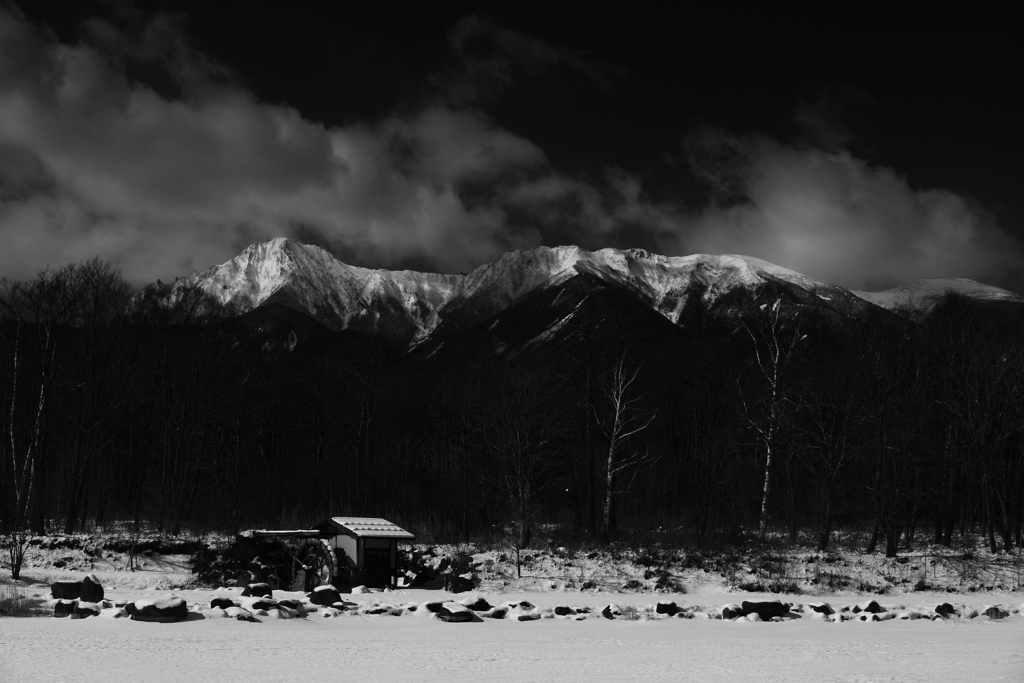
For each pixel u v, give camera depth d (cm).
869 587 4709
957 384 5866
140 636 2556
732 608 3625
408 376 9319
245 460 7800
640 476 7606
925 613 3784
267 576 4312
